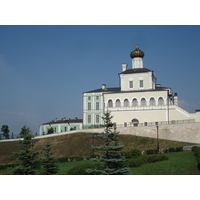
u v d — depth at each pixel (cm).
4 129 9331
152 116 6969
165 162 3469
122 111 7169
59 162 4641
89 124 8344
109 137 2625
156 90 7194
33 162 3278
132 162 3356
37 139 7169
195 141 5678
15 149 6769
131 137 6116
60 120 10625
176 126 5928
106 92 7788
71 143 6309
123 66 8756
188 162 3269
